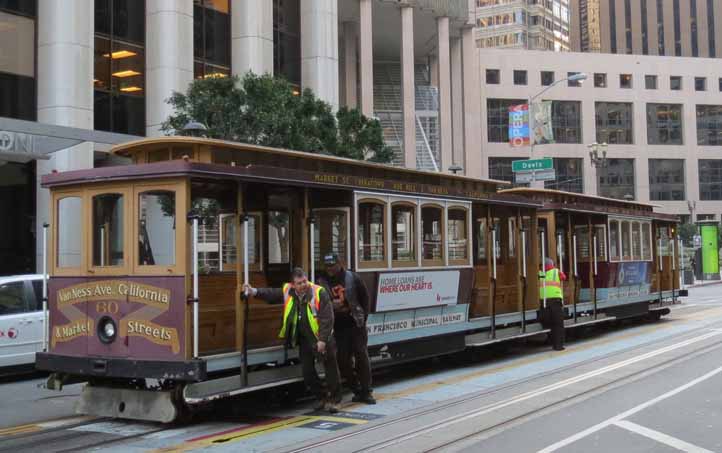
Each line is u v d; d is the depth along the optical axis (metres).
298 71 33.78
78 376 9.75
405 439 8.06
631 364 13.52
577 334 19.05
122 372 8.87
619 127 81.19
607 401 10.08
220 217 9.38
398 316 11.95
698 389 10.85
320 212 11.14
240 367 9.23
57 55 23.53
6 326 13.63
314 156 10.67
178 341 8.56
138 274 8.93
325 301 9.50
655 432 8.23
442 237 13.02
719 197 83.75
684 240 67.19
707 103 83.25
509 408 9.70
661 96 82.12
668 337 18.08
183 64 26.88
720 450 7.45
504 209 15.41
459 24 52.03
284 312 9.65
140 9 26.78
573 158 79.25
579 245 19.12
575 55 79.56
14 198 23.89
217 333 9.16
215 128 19.59
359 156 22.83
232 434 8.55
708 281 47.88
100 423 9.43
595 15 134.25
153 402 8.99
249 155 9.95
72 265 9.62
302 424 9.05
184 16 27.00
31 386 13.34
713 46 124.81
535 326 16.17
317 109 22.27
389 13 48.34
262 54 29.92
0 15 22.91
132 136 23.05
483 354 15.21
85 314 9.38
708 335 18.08
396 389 11.59
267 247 10.35
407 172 12.64
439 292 12.80
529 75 78.06
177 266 8.62
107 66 25.61
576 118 79.69
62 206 9.79
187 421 9.25
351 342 10.26
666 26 125.81
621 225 20.55
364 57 43.94
